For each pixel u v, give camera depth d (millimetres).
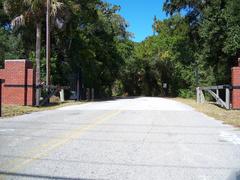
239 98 24375
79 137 12133
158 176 7633
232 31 32781
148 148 10492
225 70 37219
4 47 41469
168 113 21297
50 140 11508
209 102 34188
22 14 33594
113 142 11336
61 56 42375
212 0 34844
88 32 45031
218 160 9125
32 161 8766
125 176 7602
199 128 14680
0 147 10359
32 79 25531
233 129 14484
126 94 83000
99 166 8398
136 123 16031
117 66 57781
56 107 25344
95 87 53781
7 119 17188
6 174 7652
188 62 53875
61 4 33844
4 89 25750
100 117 18328
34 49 41125
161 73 79812
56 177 7484
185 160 9094
